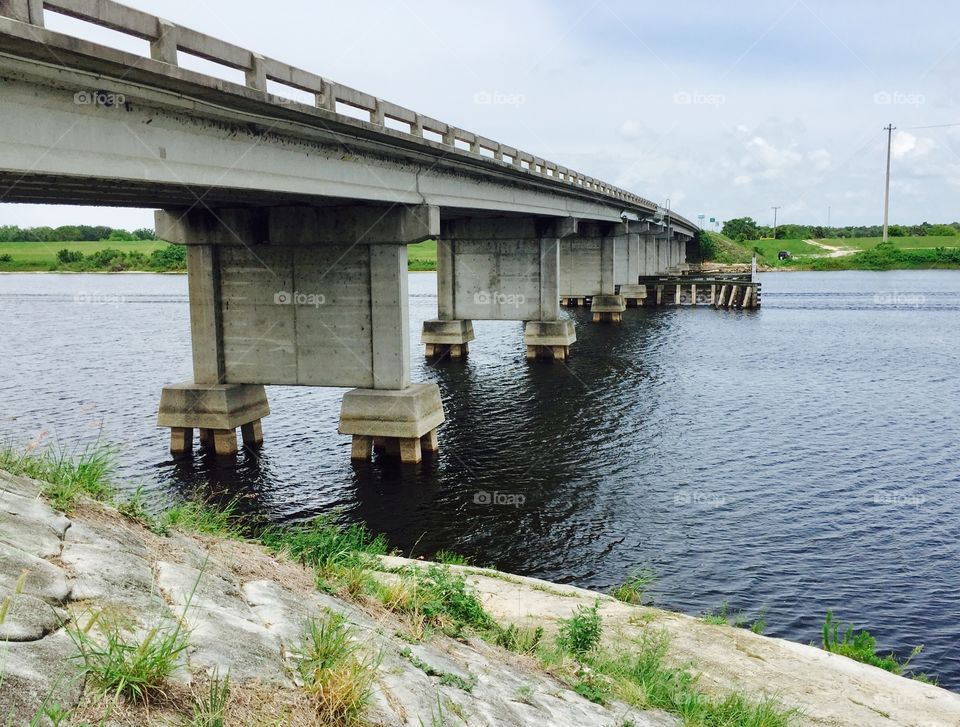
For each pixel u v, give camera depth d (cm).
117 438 2780
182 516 773
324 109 1875
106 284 12144
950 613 1518
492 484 2358
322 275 2625
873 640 1196
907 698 891
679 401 3584
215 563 618
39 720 313
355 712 434
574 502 2197
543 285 4888
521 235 4869
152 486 2270
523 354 5203
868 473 2464
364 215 2558
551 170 4212
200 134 1655
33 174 1291
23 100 1222
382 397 2530
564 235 4850
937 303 8719
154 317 7131
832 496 2238
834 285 12012
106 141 1395
